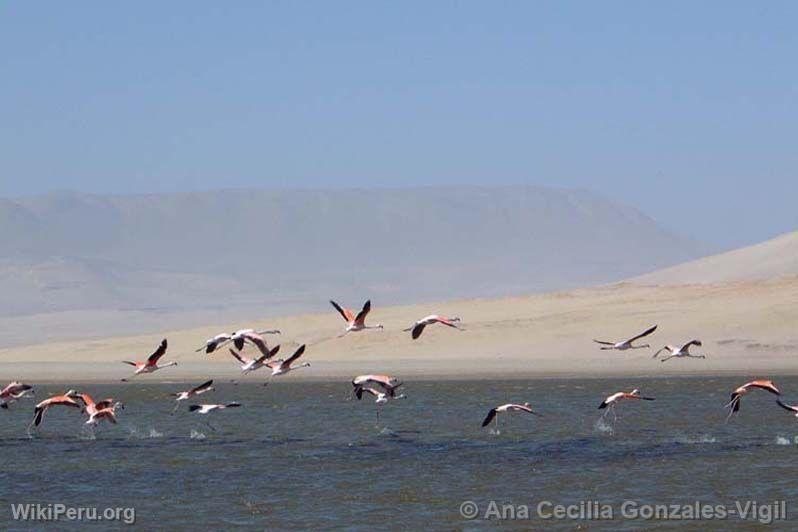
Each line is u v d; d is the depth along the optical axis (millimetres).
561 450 50875
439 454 50375
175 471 47250
